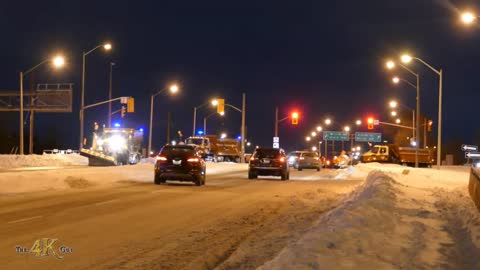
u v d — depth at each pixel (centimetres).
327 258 879
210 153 7344
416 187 2255
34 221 1486
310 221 1552
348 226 1146
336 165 8238
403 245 1018
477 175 1598
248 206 1944
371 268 837
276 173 3559
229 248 1173
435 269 848
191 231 1384
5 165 5047
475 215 1273
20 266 978
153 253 1109
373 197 1633
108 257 1065
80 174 2944
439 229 1209
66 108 6806
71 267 980
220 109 6419
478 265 853
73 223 1466
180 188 2689
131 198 2150
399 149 7231
